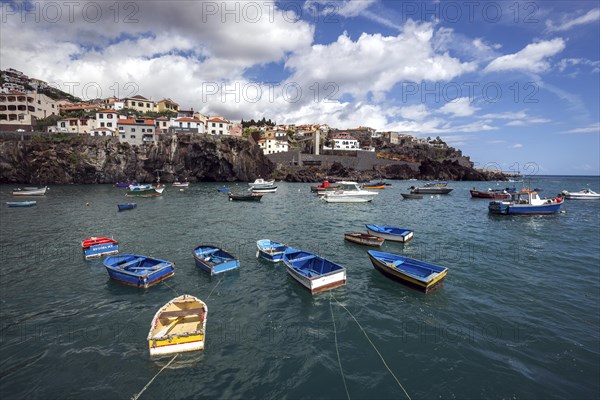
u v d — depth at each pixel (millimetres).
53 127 90938
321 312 12727
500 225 31750
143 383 8656
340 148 137250
